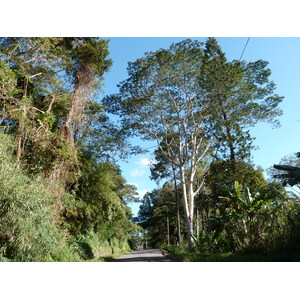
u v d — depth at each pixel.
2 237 7.02
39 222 7.82
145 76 18.70
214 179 19.50
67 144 11.61
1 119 9.82
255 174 18.41
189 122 20.89
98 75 15.67
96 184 16.98
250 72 20.94
